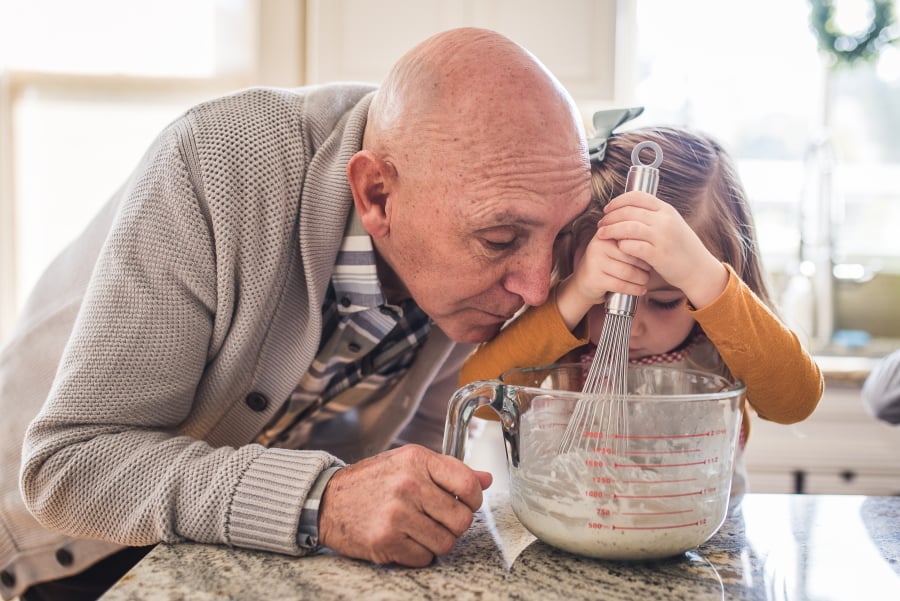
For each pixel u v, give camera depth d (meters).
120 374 0.73
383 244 0.78
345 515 0.62
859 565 0.62
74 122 2.18
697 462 0.59
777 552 0.65
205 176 0.76
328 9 1.94
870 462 1.86
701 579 0.59
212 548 0.66
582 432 0.60
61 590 1.01
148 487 0.68
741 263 0.95
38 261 2.21
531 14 1.93
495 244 0.68
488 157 0.65
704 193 0.93
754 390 0.81
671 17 2.40
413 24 1.94
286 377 0.86
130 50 2.16
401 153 0.69
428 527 0.61
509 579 0.59
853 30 2.28
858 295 2.40
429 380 1.02
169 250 0.75
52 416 0.72
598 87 1.94
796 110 2.43
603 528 0.59
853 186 2.47
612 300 0.71
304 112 0.83
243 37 2.12
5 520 0.98
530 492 0.63
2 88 2.15
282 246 0.79
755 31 2.40
